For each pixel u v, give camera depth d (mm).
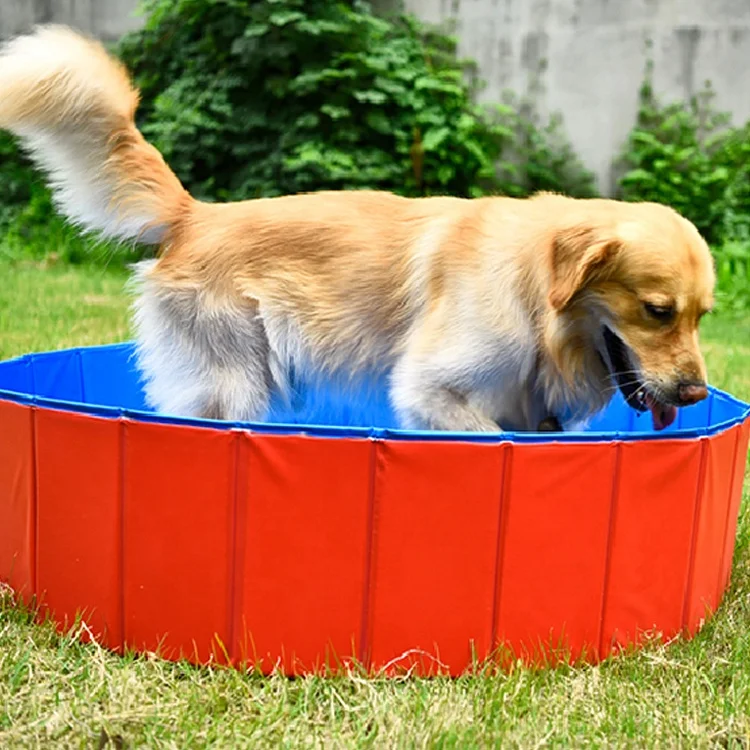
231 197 11039
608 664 3043
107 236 3740
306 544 2848
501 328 3279
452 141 11352
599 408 3621
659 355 3156
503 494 2846
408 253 3488
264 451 2801
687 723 2703
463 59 11875
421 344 3381
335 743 2549
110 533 2967
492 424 3373
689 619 3238
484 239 3377
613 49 11703
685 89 11773
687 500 3094
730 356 7691
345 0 11398
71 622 3090
